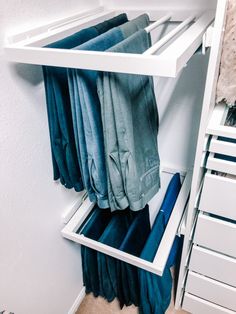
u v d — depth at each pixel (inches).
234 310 42.6
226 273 38.1
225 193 30.2
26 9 26.7
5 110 27.1
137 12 37.1
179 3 35.2
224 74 28.7
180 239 49.0
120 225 47.1
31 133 31.1
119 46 23.5
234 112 31.4
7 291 33.3
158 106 46.0
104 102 25.5
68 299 49.4
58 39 27.9
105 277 48.9
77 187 36.0
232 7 24.7
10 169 29.5
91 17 34.1
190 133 47.3
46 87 28.5
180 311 51.1
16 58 24.3
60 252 43.3
